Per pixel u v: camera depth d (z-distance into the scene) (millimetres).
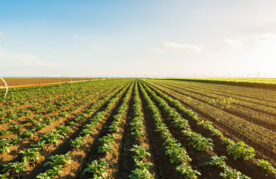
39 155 8891
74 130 13062
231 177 6586
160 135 12062
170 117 16344
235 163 8414
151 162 8734
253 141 11109
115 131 12484
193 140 10406
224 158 8680
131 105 23344
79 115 16156
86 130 11641
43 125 12602
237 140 11125
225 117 16578
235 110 20172
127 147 10438
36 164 8250
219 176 7270
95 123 13891
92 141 11086
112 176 7527
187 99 28156
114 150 9812
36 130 12391
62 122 14742
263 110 20453
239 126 13875
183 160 8164
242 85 57000
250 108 21859
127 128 13789
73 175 7543
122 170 8086
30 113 17328
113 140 10336
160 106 22484
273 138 11484
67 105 21672
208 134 11977
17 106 21156
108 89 45656
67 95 31438
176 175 7559
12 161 8430
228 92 38781
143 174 6707
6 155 8750
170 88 51062
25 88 39344
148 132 13227
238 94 35125
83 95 32625
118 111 17641
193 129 13500
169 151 8562
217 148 9984
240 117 17516
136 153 9234
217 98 29906
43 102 24109
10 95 28234
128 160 8961
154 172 7945
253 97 31188
